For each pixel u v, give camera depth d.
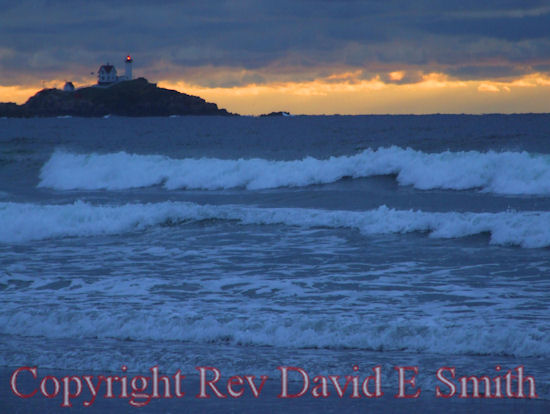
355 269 52.50
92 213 76.69
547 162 93.19
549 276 48.75
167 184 113.06
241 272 51.84
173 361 31.47
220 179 110.62
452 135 172.62
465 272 50.84
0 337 35.94
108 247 65.06
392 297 42.94
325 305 40.84
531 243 60.12
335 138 185.38
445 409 25.30
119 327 36.44
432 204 84.12
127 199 99.81
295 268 53.12
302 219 72.94
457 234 64.50
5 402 26.88
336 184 104.25
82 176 120.06
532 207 79.25
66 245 66.69
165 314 37.66
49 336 35.97
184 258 58.31
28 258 59.31
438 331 33.34
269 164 111.31
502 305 40.06
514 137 159.00
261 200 93.94
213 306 40.75
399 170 102.81
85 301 42.47
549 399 25.98
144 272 52.22
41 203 96.75
